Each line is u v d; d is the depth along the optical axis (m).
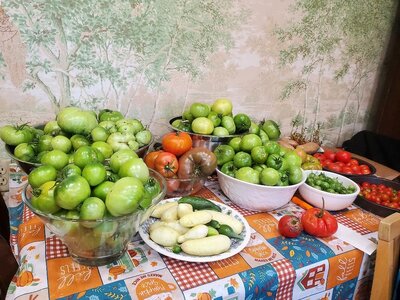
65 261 0.67
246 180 0.92
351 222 0.95
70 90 1.11
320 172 1.12
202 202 0.84
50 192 0.59
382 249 0.76
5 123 1.07
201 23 1.21
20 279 0.62
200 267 0.69
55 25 1.02
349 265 0.79
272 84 1.46
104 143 0.86
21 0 0.96
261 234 0.84
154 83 1.22
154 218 0.82
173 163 0.92
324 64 1.57
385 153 1.63
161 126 1.29
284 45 1.42
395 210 0.98
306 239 0.83
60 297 0.58
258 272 0.69
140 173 0.67
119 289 0.61
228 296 0.64
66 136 0.90
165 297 0.60
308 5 1.40
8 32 0.98
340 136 1.82
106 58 1.12
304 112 1.62
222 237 0.71
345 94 1.73
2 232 0.99
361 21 1.59
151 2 1.11
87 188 0.58
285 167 0.95
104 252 0.66
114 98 1.18
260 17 1.31
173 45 1.20
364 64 1.72
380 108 1.83
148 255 0.72
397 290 0.85
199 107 1.11
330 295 0.80
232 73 1.35
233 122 1.15
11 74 1.03
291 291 0.73
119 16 1.09
